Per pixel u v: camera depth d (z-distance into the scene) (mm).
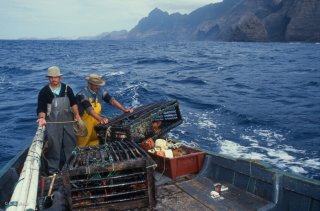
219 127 12578
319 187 4496
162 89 21578
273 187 5039
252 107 16172
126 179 5223
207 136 11445
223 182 6055
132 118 7234
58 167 6465
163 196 5531
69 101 6430
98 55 67250
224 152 9938
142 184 5168
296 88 23188
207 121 13461
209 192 5637
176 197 5477
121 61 48906
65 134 6523
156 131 7441
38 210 4555
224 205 5141
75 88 22516
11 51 90438
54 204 4523
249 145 10531
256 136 11453
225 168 6086
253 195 5434
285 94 20562
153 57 56125
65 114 6395
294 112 15102
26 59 58219
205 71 34562
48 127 6363
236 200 5289
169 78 28031
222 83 25703
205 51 82500
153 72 33125
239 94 20406
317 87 23609
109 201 4949
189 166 6398
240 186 5750
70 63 47156
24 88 24781
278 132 11930
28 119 15078
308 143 10664
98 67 39594
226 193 5562
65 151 6656
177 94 19859
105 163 4910
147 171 4961
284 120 13562
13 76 33250
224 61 48906
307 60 51625
